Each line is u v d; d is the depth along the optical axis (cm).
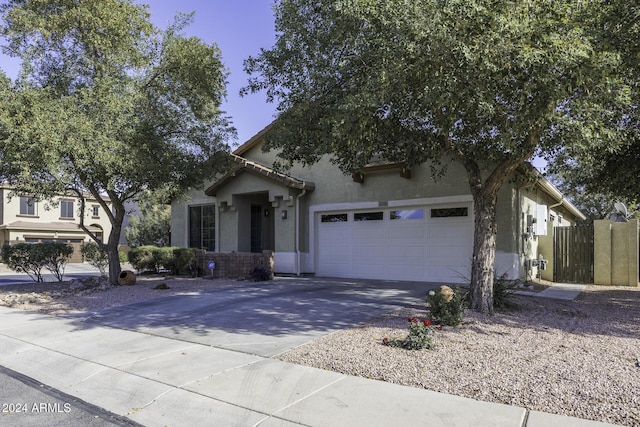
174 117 1396
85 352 716
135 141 1244
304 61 953
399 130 942
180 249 1775
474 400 476
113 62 1264
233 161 1588
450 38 666
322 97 927
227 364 622
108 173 1148
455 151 954
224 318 925
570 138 744
